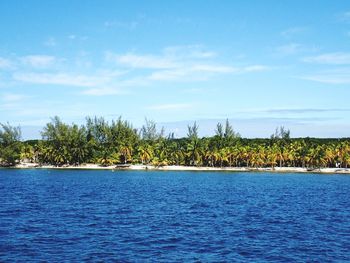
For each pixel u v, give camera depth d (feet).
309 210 231.09
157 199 289.53
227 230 161.79
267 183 483.92
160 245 133.49
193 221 184.96
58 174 636.07
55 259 114.01
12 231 154.51
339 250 128.77
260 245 135.13
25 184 433.48
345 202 278.67
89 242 136.15
